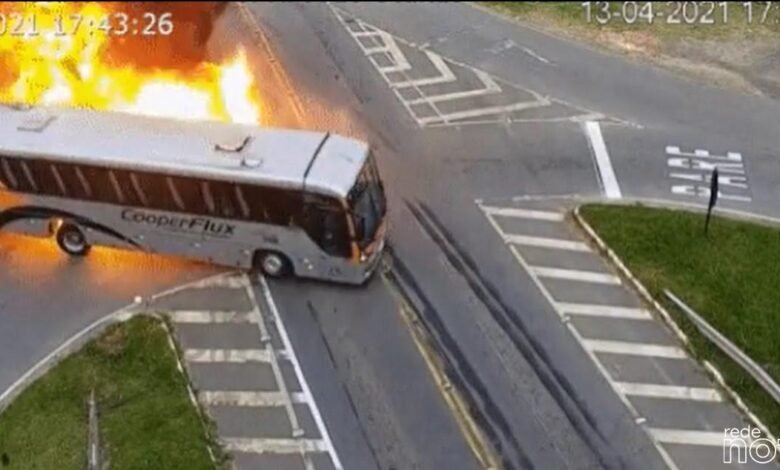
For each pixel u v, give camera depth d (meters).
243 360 23.73
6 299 25.61
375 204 25.23
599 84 34.00
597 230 26.95
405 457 21.25
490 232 27.36
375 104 33.03
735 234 26.44
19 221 26.89
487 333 24.25
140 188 25.25
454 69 35.06
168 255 26.64
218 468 20.94
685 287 24.84
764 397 22.14
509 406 22.34
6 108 27.16
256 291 25.81
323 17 38.41
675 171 29.58
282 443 21.62
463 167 29.94
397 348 23.94
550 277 25.80
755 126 31.50
